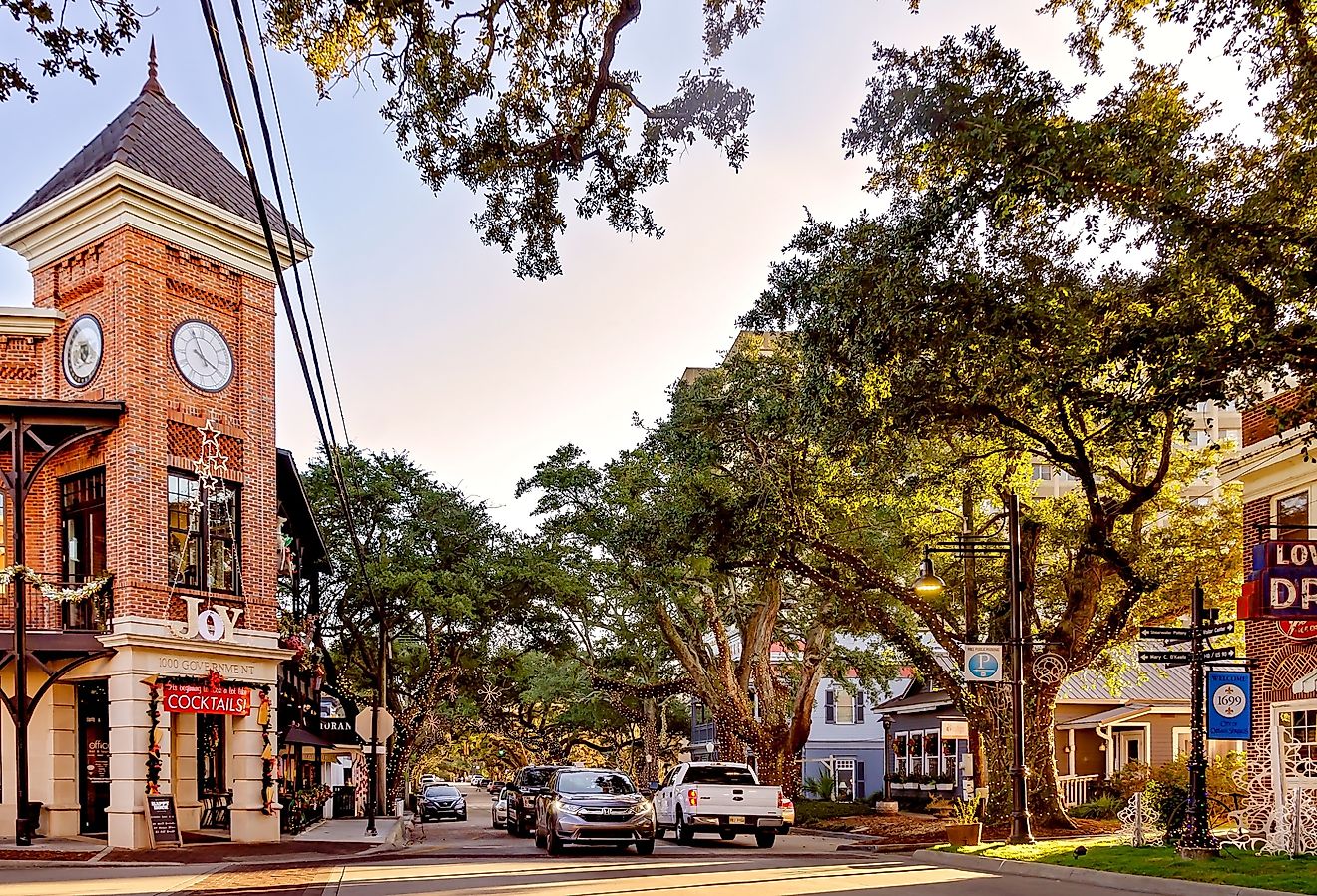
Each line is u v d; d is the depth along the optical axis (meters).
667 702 68.19
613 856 23.20
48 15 11.67
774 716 41.94
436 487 46.66
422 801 50.38
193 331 25.86
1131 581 24.73
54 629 24.94
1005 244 17.77
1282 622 20.59
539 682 60.28
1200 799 19.30
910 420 20.23
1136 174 15.10
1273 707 25.03
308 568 38.81
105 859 21.28
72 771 25.16
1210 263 15.45
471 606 44.41
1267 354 15.21
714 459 29.75
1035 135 15.19
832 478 28.73
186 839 25.25
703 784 28.02
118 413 24.09
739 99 15.42
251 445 26.88
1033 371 17.73
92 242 25.31
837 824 35.25
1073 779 36.69
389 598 44.91
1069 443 23.25
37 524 25.48
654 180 16.47
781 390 28.50
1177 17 15.97
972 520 29.09
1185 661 19.86
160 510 24.59
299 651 29.41
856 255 19.45
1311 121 15.44
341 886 16.48
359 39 14.72
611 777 25.20
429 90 15.09
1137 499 24.59
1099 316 17.67
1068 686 41.06
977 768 34.69
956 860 21.16
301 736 35.03
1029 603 28.55
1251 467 26.11
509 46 15.43
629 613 46.97
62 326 25.83
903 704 48.94
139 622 23.64
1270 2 15.12
